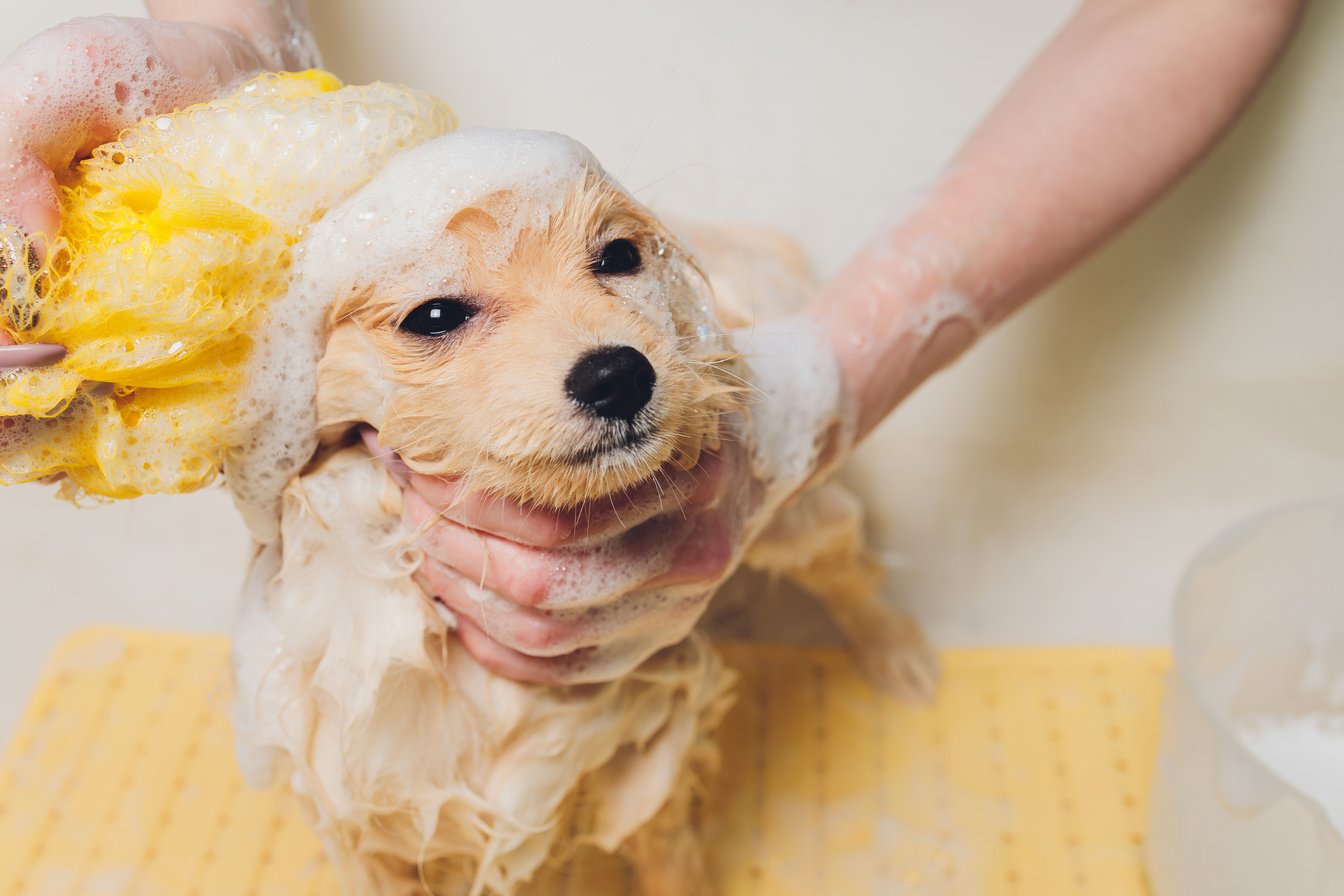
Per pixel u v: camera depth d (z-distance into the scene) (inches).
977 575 58.3
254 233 26.3
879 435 55.1
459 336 26.4
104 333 25.3
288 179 26.8
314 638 31.2
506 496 27.4
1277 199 49.1
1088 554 57.5
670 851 42.5
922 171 51.2
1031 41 48.3
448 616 31.6
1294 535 45.6
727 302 41.9
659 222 29.7
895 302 37.6
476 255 26.3
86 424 26.8
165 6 35.1
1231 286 51.1
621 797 37.4
